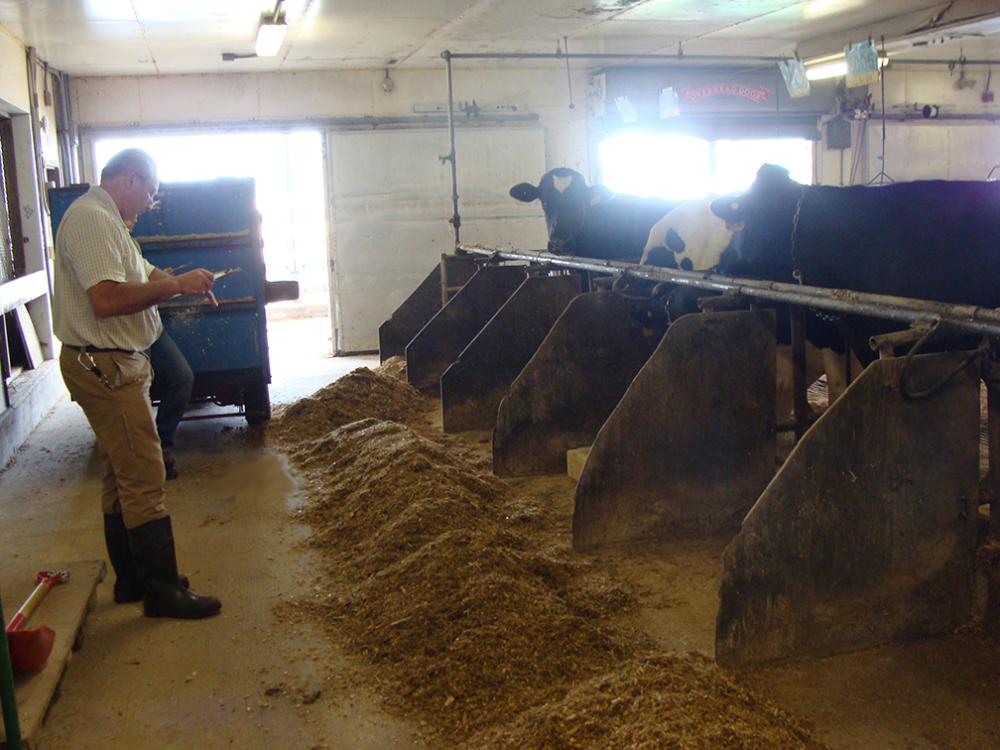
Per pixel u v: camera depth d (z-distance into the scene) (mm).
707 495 3832
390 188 9820
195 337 5695
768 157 11703
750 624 2707
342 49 8555
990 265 3779
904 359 2688
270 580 3568
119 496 3309
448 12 7316
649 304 4758
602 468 3695
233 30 7406
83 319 3072
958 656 2777
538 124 10188
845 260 4020
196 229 5602
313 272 15414
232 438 5848
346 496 4367
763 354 3773
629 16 8000
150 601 3279
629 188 10633
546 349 4727
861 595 2791
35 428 6371
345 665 2861
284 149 15188
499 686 2605
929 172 11648
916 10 8281
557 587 3309
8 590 3449
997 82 11734
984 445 5043
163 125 9344
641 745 2102
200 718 2615
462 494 3975
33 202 7688
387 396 6445
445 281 7523
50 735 2557
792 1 7629
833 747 2355
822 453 2680
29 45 7605
